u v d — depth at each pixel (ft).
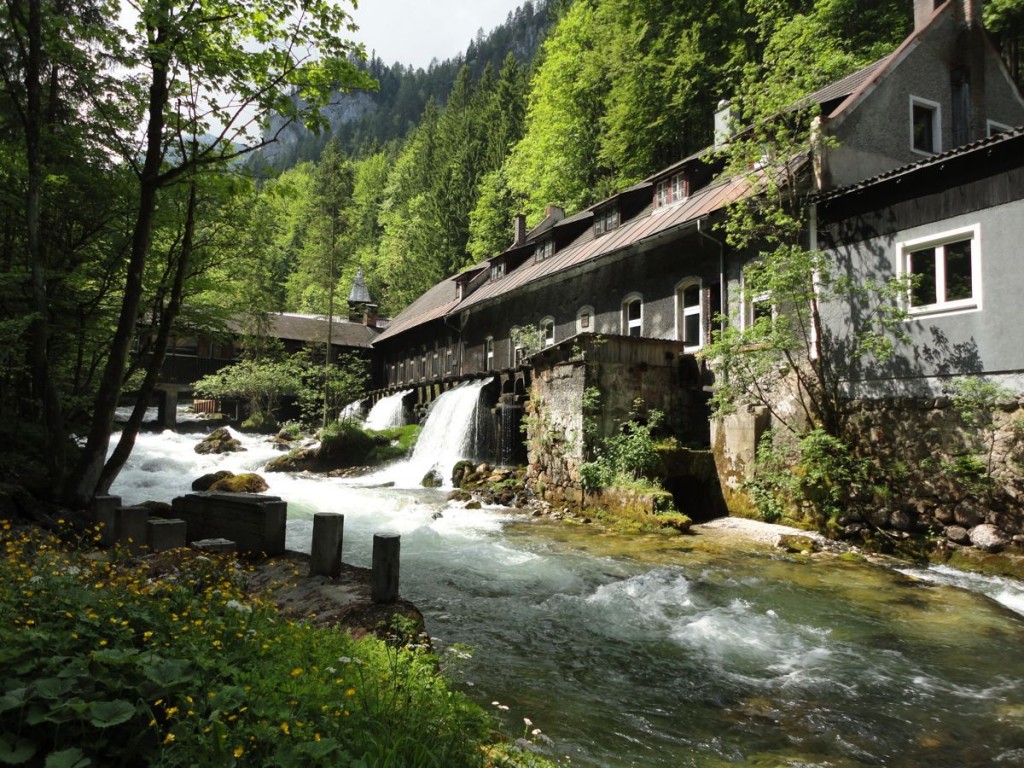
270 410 112.78
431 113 262.06
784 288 40.16
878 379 38.86
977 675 19.43
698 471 47.21
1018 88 52.42
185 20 28.22
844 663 20.27
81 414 45.55
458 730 11.41
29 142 32.99
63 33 33.45
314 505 50.42
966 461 33.73
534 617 24.38
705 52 86.43
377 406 111.96
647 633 22.85
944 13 49.90
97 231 40.88
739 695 17.83
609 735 15.20
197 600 15.47
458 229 171.12
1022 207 32.40
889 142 46.26
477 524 43.93
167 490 57.88
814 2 72.54
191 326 45.88
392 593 19.06
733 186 52.90
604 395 49.39
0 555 18.26
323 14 29.71
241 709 9.70
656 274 60.03
